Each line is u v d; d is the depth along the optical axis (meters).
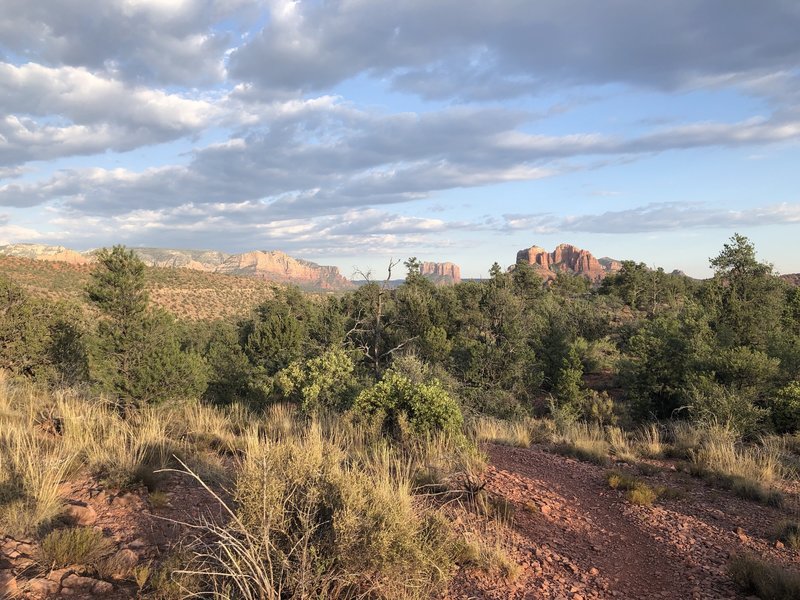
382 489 4.00
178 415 9.66
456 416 8.45
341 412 11.52
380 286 25.59
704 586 4.24
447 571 3.78
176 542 3.92
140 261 11.15
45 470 4.53
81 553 3.48
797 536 5.23
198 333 35.56
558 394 20.89
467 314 33.69
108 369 10.30
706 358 17.20
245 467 4.20
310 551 3.26
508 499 6.12
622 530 5.63
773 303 27.41
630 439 12.98
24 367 13.18
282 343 22.17
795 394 12.70
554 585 4.06
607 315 43.97
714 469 8.39
